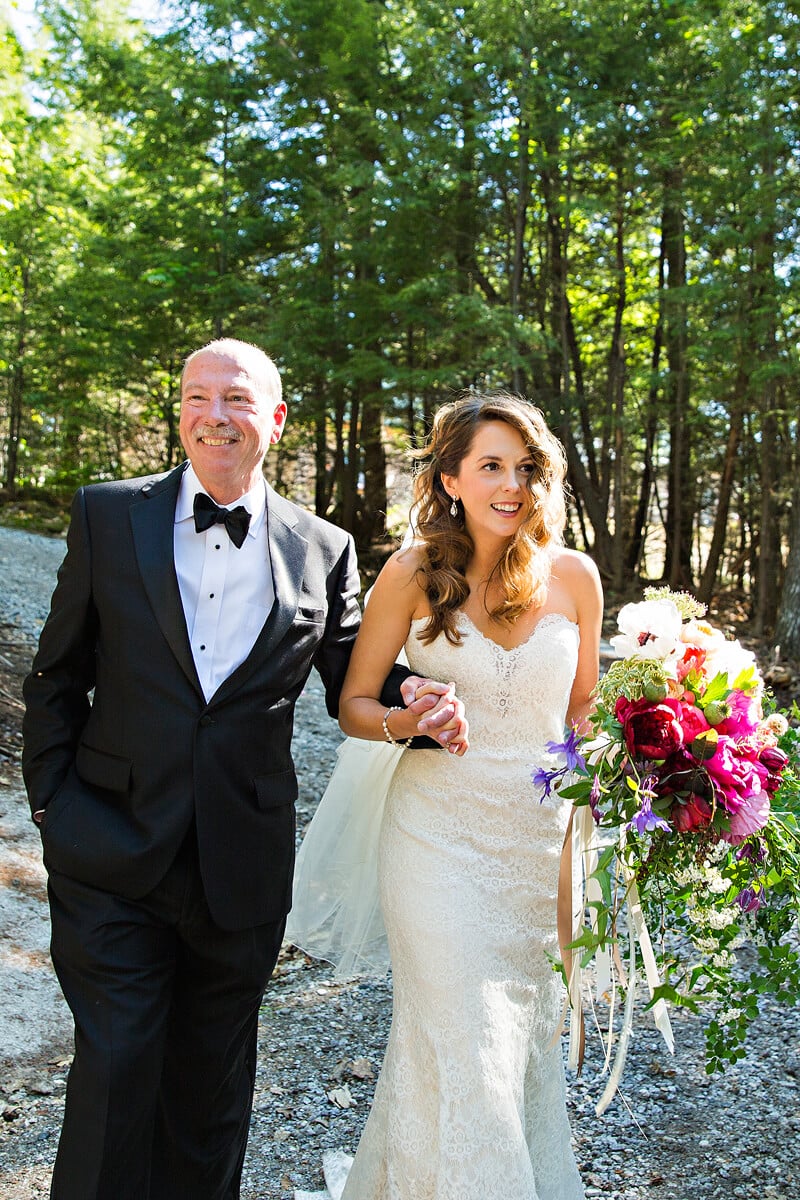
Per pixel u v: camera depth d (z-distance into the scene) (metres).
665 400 16.16
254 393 2.47
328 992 4.05
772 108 12.23
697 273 13.38
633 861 2.36
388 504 18.03
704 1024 3.70
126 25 20.73
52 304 18.31
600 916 2.33
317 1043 3.62
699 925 2.55
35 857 4.84
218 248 16.36
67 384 19.45
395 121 14.91
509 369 14.48
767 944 2.72
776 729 2.48
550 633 2.62
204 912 2.43
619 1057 2.35
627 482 18.53
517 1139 2.28
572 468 16.59
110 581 2.45
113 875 2.36
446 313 14.41
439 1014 2.37
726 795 2.26
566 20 13.84
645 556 19.05
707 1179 2.80
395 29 14.94
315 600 2.60
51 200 18.33
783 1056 3.44
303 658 2.56
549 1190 2.54
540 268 16.41
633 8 13.73
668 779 2.28
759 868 2.42
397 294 14.28
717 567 15.63
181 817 2.38
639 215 15.50
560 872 2.61
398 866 2.53
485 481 2.57
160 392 19.59
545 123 13.78
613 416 15.80
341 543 2.77
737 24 12.92
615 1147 2.96
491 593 2.66
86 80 18.45
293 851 2.62
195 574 2.50
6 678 6.68
